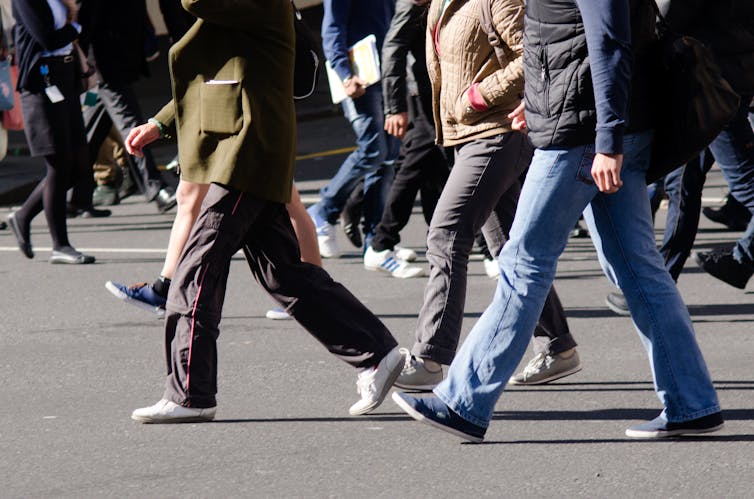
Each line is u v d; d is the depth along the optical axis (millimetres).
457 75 16875
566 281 25156
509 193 17656
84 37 31156
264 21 15438
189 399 16016
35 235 33250
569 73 13625
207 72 15641
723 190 36375
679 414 14750
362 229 29906
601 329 21078
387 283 25547
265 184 15453
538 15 13828
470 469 14125
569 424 15766
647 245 14344
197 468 14344
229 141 15453
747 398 16703
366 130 26328
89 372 19078
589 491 13352
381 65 24969
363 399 16188
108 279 26828
